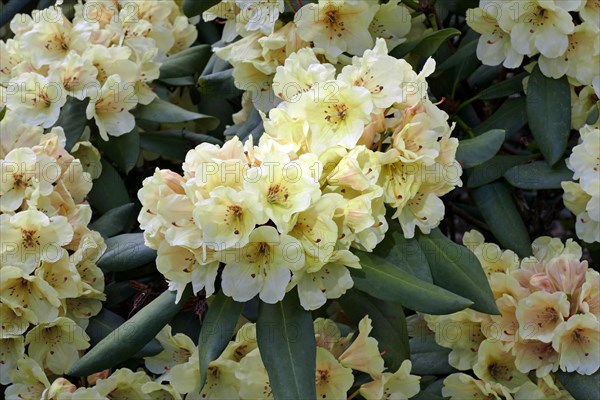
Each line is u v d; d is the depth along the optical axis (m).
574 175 1.35
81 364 1.25
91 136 1.46
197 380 1.30
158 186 1.20
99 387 1.30
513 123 1.46
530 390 1.32
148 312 1.25
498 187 1.43
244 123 1.45
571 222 1.68
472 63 1.49
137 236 1.36
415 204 1.25
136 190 1.56
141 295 1.36
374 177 1.20
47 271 1.31
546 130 1.40
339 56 1.37
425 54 1.41
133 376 1.32
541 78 1.41
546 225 1.59
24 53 1.43
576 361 1.30
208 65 1.51
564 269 1.31
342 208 1.19
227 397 1.31
